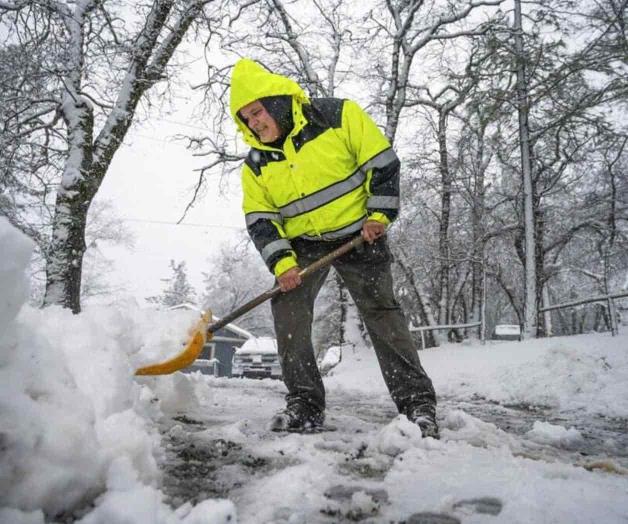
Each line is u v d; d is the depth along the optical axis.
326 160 2.88
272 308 2.95
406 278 15.52
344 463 1.99
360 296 2.91
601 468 1.96
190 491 1.62
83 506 1.28
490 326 23.50
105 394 1.62
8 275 1.22
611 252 14.98
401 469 1.90
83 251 9.53
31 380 1.32
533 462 1.97
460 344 10.42
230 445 2.21
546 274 14.63
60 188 9.40
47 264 9.34
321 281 3.05
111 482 1.31
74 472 1.25
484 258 13.23
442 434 2.53
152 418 2.68
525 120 11.05
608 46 9.73
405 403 2.77
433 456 2.06
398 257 14.90
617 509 1.45
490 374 5.93
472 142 13.59
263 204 3.04
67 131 9.74
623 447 2.56
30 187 10.16
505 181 14.77
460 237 15.64
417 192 14.52
